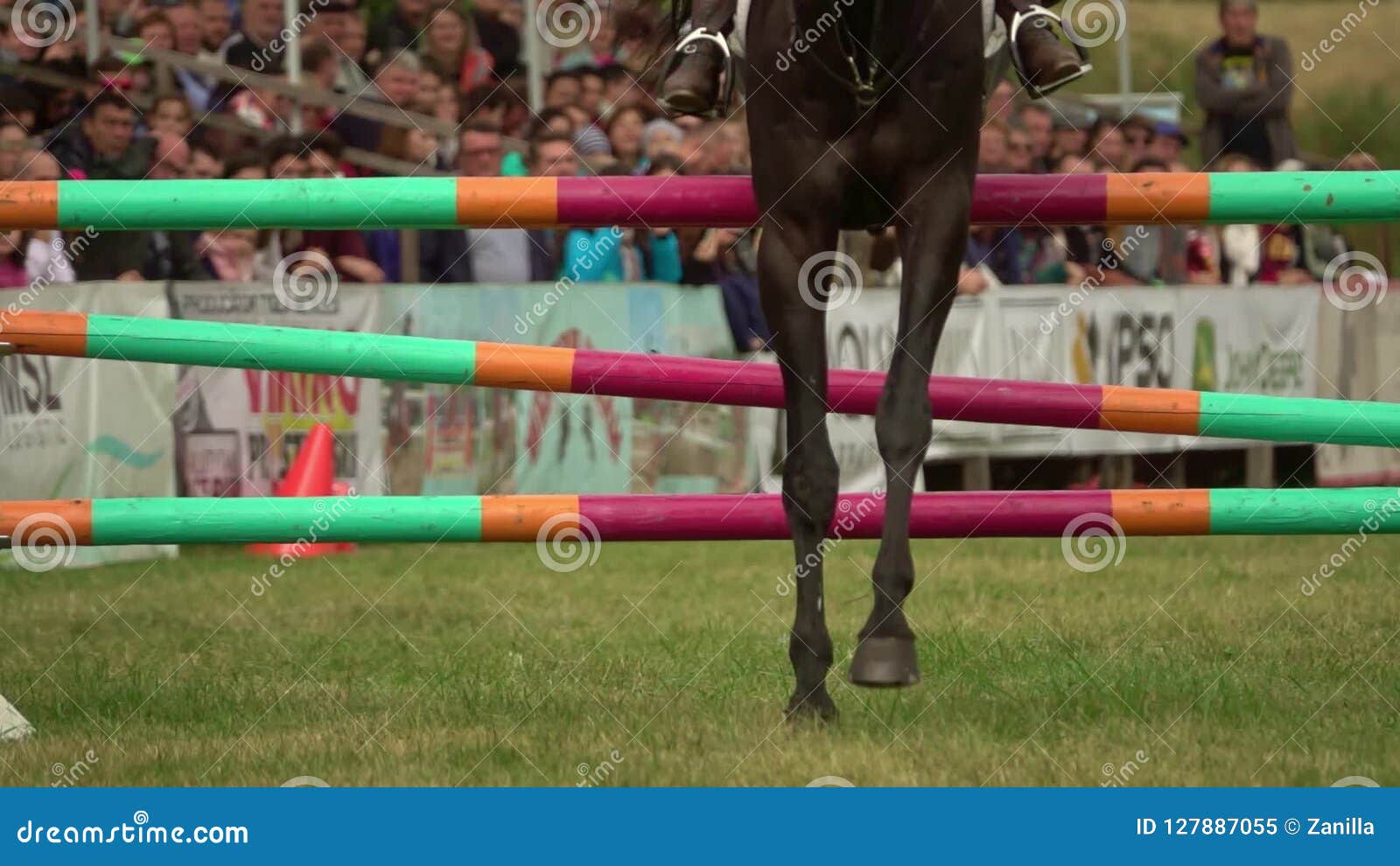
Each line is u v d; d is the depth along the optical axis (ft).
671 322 52.19
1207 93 66.03
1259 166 66.08
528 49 58.49
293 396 48.55
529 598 38.19
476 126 52.24
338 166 49.88
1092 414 27.22
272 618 35.58
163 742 23.31
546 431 50.98
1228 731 22.43
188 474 46.78
